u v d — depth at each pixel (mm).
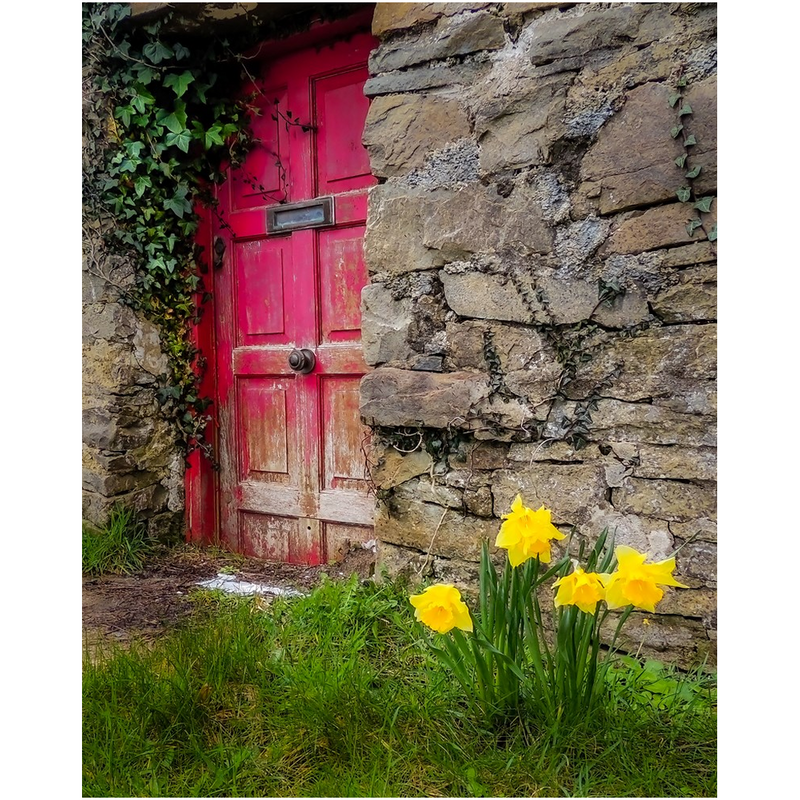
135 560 3166
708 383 2053
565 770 1633
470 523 2428
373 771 1610
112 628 2490
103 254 3232
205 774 1660
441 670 2016
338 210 3096
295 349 3250
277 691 1940
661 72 2084
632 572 1544
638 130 2117
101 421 3264
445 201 2430
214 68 3281
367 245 2594
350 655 2121
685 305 2076
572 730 1674
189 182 3365
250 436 3432
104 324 3244
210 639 2184
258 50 3162
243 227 3373
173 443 3459
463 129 2398
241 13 2961
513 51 2311
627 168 2135
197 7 2947
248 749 1742
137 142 3203
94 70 3184
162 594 2836
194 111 3354
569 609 1704
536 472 2309
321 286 3180
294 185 3221
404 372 2516
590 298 2207
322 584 2619
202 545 3482
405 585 2545
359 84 3025
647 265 2125
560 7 2232
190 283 3422
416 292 2506
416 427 2502
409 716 1831
